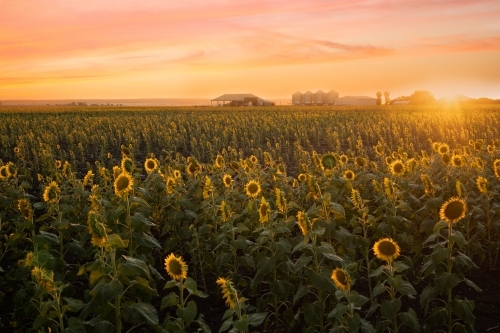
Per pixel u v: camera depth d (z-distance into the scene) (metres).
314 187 6.56
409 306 7.00
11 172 9.42
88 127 37.28
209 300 7.40
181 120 42.28
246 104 131.88
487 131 29.97
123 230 6.77
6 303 7.33
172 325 4.70
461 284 7.62
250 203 7.30
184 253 8.77
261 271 5.80
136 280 4.86
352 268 5.08
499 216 8.62
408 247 8.65
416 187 8.57
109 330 4.54
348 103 145.38
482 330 6.26
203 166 11.93
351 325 4.63
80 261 8.52
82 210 8.70
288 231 5.93
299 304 6.97
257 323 4.18
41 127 37.25
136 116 52.56
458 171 9.28
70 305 4.63
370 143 28.92
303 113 54.22
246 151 26.31
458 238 5.44
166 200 8.20
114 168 8.57
